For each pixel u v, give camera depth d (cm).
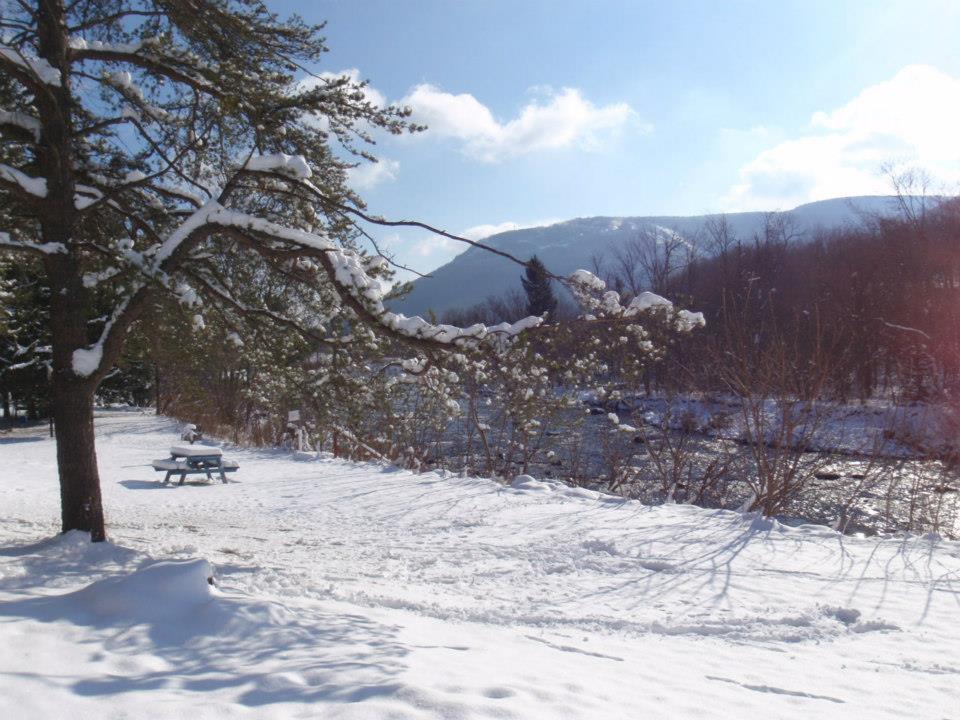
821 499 1576
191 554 870
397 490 1439
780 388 1473
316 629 506
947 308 3058
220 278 980
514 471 1917
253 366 1050
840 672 512
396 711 357
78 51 891
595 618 648
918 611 669
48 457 2177
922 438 1614
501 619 639
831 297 2919
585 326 861
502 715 364
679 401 2161
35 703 363
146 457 2141
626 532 1002
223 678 407
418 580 785
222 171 982
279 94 881
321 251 816
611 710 394
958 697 463
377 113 913
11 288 1573
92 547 791
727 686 468
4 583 648
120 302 870
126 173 987
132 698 374
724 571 809
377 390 952
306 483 1598
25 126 854
